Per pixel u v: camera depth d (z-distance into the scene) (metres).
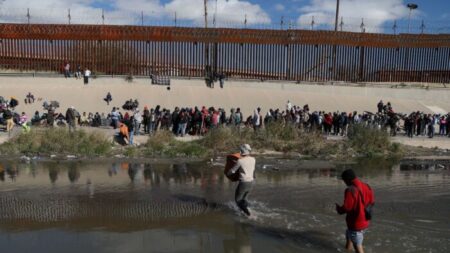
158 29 33.94
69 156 18.03
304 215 10.30
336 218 10.09
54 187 12.70
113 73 33.69
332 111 29.83
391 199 12.13
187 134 22.92
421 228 9.54
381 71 37.09
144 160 17.62
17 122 23.59
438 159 19.89
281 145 20.86
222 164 17.05
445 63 37.38
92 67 33.59
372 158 19.91
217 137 20.38
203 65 34.72
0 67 33.00
